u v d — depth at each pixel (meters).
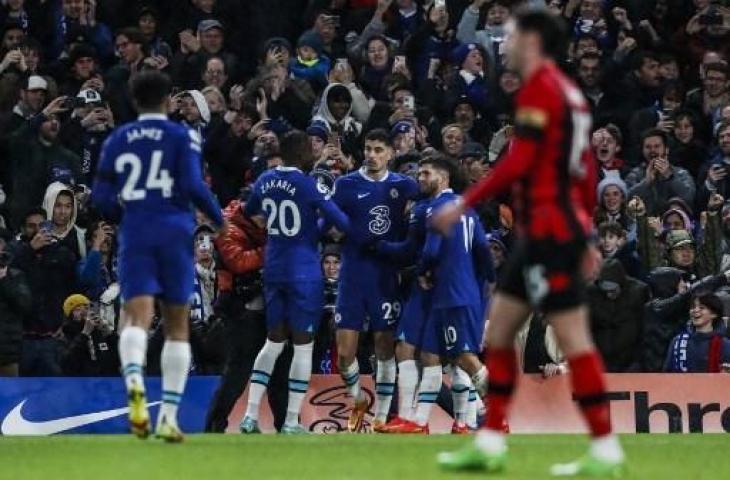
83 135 59.59
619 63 66.12
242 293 45.50
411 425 44.84
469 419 46.34
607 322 50.59
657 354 51.50
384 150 45.12
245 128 58.00
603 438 24.58
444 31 66.56
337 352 46.56
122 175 32.81
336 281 49.91
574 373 24.45
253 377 44.59
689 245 53.66
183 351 33.69
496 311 24.97
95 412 48.72
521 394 49.28
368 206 44.94
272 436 40.25
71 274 52.31
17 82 59.94
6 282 49.16
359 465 28.00
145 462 28.56
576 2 68.00
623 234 53.78
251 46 69.44
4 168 59.12
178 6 68.62
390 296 45.41
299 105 59.78
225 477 25.45
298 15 71.56
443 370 48.53
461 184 45.00
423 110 62.12
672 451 33.78
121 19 70.00
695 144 62.88
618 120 65.00
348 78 61.72
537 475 25.11
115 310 50.72
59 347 51.25
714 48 69.44
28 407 48.19
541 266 23.95
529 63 24.28
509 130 60.28
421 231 44.09
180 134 32.88
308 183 43.66
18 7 65.88
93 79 60.41
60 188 53.97
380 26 67.50
